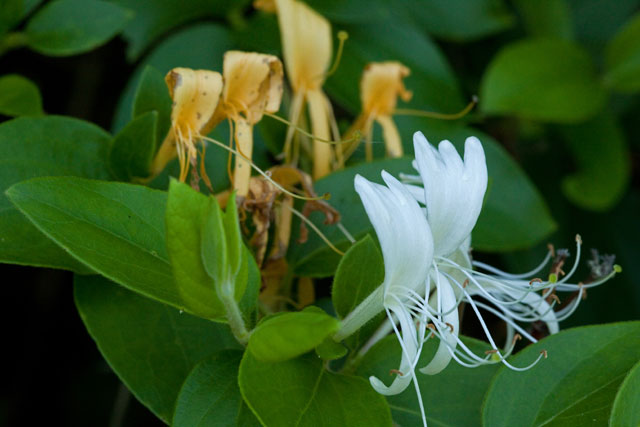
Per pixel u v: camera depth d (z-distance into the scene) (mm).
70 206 394
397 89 450
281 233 424
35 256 406
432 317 389
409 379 385
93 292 410
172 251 378
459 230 390
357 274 402
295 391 387
